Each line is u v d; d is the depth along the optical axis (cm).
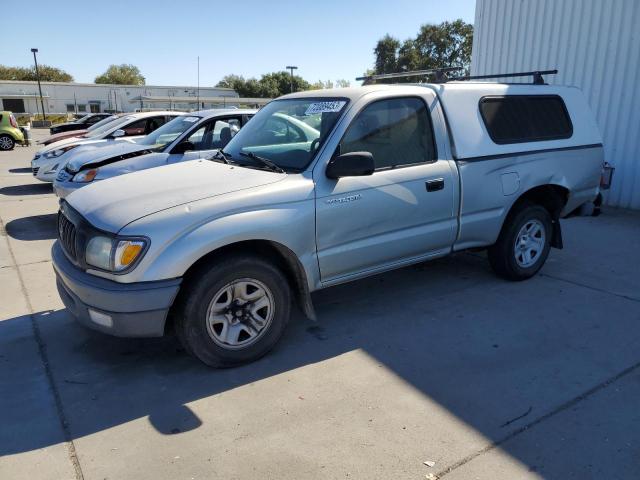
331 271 383
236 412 303
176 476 252
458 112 445
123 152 741
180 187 355
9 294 493
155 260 310
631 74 859
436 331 409
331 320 432
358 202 381
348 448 271
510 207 477
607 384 331
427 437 279
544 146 494
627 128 877
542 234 518
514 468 255
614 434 281
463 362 360
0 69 9944
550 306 457
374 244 398
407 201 407
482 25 1129
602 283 515
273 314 361
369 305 462
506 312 444
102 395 323
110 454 268
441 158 430
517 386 329
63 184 725
